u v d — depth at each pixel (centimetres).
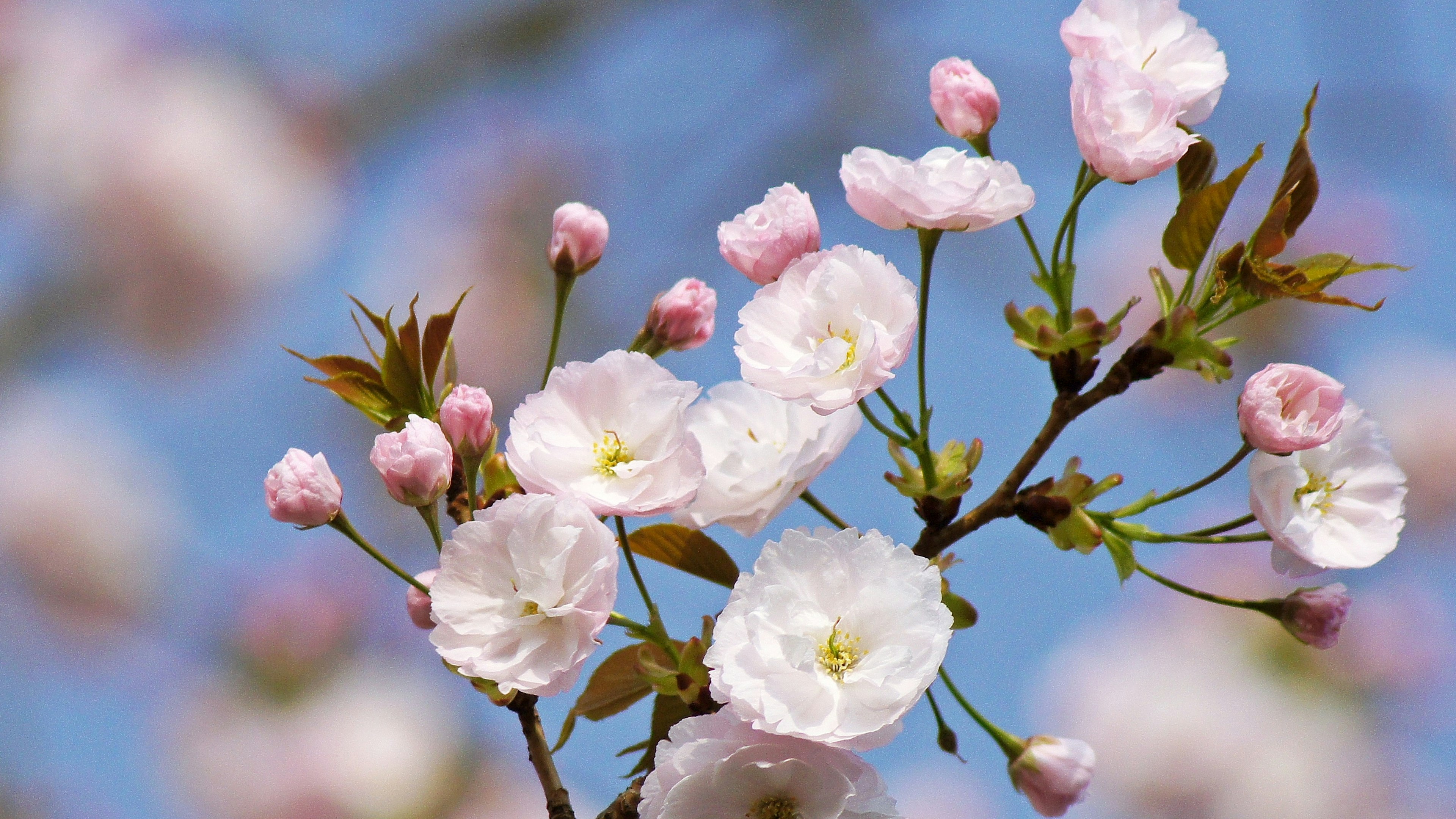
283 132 170
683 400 149
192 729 170
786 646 146
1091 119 150
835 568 147
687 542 152
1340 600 151
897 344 148
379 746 169
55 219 167
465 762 170
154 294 167
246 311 169
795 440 151
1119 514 151
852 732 146
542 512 148
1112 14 152
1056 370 151
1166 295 151
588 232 153
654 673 149
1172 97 150
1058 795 151
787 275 149
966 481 150
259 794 168
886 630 146
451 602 148
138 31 169
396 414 151
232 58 170
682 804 147
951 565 150
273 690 170
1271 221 150
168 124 167
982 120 153
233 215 168
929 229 150
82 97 167
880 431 150
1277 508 150
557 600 147
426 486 148
